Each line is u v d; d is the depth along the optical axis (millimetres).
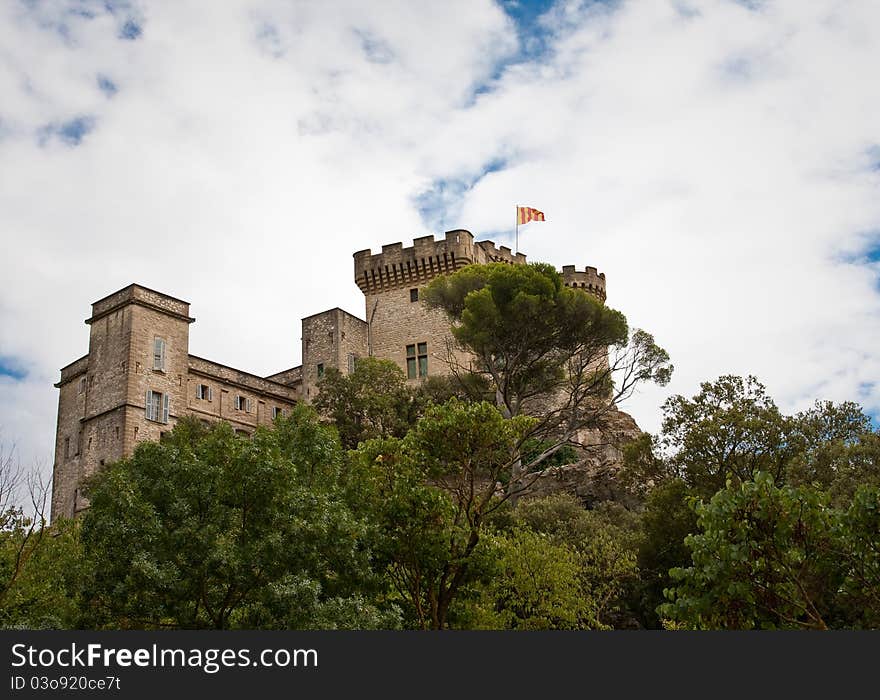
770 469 37188
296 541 18844
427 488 21016
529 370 48062
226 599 18641
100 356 53219
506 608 28078
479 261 64562
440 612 21359
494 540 22172
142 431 50469
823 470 34188
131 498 18859
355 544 20031
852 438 39531
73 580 18750
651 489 41281
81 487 46188
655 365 48094
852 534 13938
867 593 14141
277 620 17500
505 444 22453
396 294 64500
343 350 61156
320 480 21875
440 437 21812
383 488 21844
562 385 49844
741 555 13773
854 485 30703
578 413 53438
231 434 20781
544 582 27969
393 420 49875
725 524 14086
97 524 18844
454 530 21672
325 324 61781
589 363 52188
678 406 40750
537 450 50438
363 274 65438
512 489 43719
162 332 53312
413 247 64188
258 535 19094
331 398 51406
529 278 47125
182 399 53375
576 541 36188
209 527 18594
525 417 22438
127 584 17984
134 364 51188
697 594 14391
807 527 14078
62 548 21969
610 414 58469
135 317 52094
